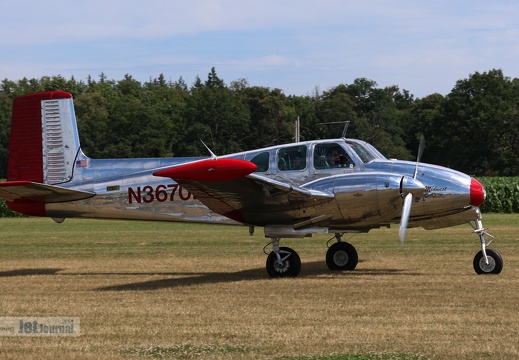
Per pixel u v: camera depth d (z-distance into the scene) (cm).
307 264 2062
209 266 2041
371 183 1677
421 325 1180
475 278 1677
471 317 1236
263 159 1830
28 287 1658
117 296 1509
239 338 1112
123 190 1919
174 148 7919
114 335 1145
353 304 1366
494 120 8831
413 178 1714
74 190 1872
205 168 1530
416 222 1806
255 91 9100
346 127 1831
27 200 1970
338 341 1085
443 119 9269
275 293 1509
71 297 1504
